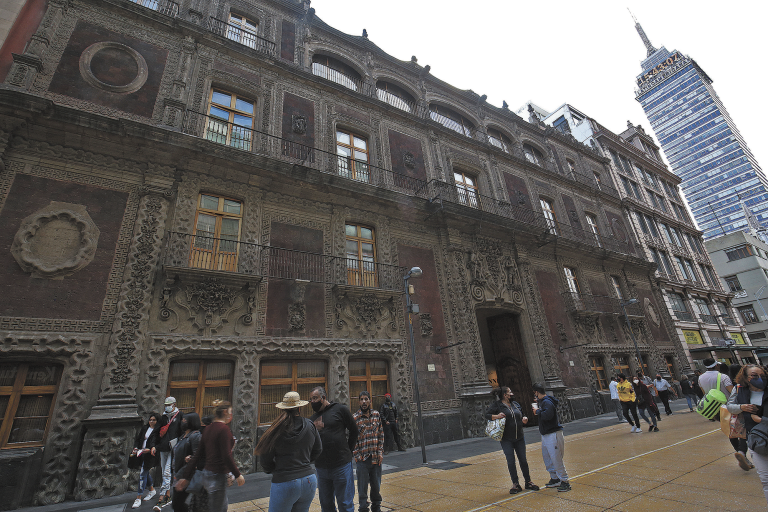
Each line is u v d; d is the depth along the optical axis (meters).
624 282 24.59
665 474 5.98
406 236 15.51
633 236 28.25
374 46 19.33
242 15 15.73
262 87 14.40
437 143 18.84
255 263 11.66
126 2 12.33
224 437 3.94
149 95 11.88
